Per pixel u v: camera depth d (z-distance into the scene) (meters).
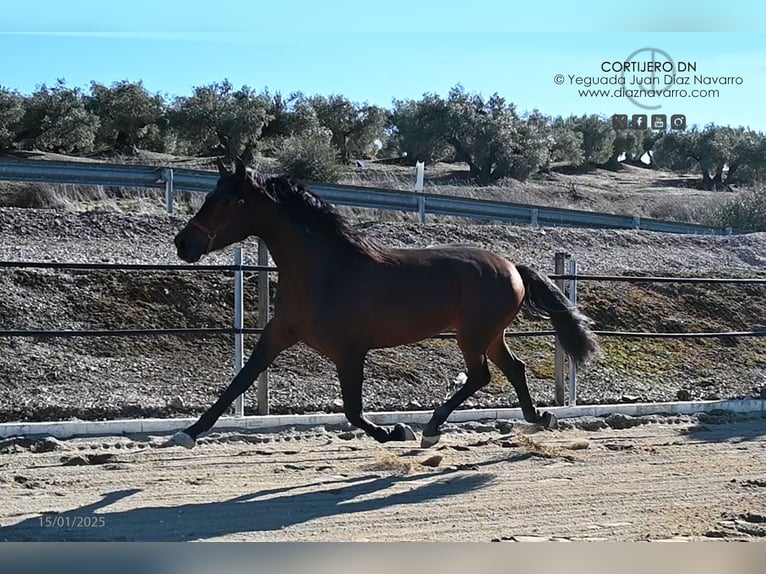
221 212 7.12
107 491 6.66
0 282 10.85
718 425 9.77
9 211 13.00
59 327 10.49
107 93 31.02
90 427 8.38
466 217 17.02
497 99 32.09
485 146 29.88
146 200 17.22
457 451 8.20
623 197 26.67
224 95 30.53
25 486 6.73
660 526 6.01
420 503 6.50
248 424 8.84
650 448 8.40
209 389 10.02
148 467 7.37
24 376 9.62
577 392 11.00
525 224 17.53
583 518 6.18
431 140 30.86
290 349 11.01
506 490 6.88
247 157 25.05
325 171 21.83
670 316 13.34
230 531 5.79
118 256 12.08
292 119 30.98
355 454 7.98
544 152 30.75
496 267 8.00
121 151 29.17
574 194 26.20
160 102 30.92
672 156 34.72
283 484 6.96
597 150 36.16
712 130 34.06
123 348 10.48
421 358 11.25
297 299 7.29
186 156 29.20
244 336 11.13
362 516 6.16
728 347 12.98
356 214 17.08
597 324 12.79
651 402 10.78
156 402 9.48
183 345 10.79
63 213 13.27
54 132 28.48
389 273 7.45
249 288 11.91
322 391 10.25
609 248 15.86
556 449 8.30
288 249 7.27
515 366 8.52
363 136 34.28
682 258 15.85
